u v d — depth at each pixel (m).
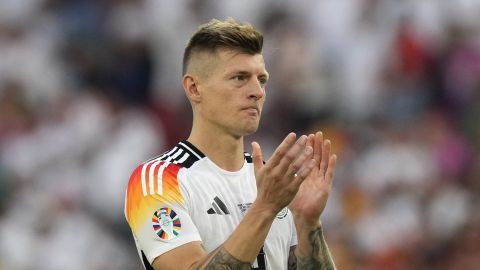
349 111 39.81
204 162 14.23
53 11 44.22
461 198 36.25
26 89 40.56
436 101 41.06
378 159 36.91
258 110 13.98
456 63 41.69
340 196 35.09
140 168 14.21
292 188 12.61
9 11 43.81
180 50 41.41
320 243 14.41
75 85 41.34
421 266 34.47
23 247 33.91
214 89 13.98
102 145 37.72
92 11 43.81
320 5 42.50
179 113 39.66
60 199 35.84
